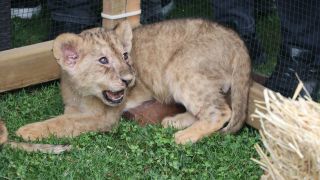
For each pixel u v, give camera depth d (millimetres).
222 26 5883
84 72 5609
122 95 5652
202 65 5688
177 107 5984
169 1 7809
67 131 5578
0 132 5199
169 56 5832
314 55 5922
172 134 5512
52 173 4891
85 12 6941
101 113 5738
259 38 7277
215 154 5277
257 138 5477
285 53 6012
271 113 4113
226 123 5645
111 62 5582
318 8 5805
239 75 5695
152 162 5117
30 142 5352
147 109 5930
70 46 5578
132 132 5543
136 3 6383
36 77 6242
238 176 5016
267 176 4242
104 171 4957
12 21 7562
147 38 5961
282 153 4070
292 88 5941
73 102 5832
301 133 3936
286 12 5910
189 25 5887
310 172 3902
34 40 7352
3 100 6098
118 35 5730
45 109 5992
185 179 4984
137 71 5953
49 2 7078
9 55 6051
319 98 6008
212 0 6910
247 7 6820
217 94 5672
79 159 5090
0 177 4844
